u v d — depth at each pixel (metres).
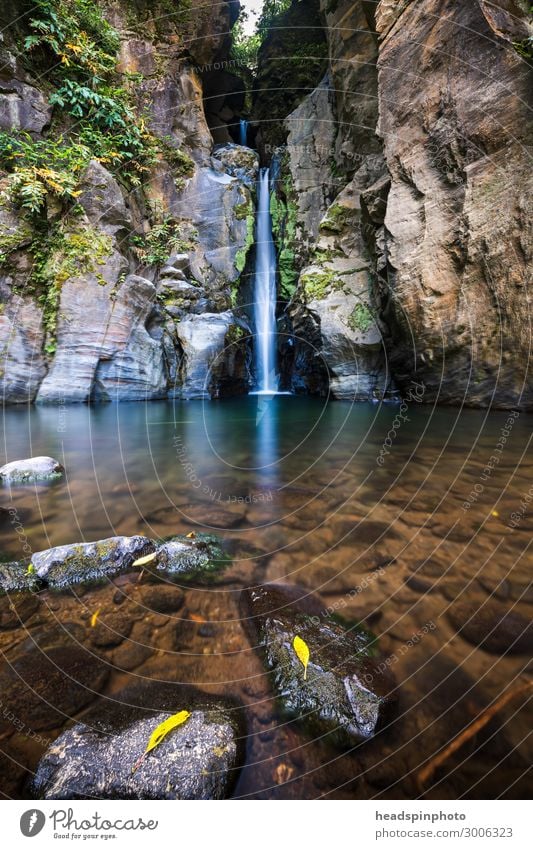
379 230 6.73
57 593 1.45
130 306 7.48
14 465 2.88
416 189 5.72
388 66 5.85
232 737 0.91
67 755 0.86
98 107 7.48
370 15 6.71
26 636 1.23
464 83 4.89
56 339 6.88
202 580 1.55
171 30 8.66
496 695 1.00
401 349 6.62
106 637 1.23
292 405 7.11
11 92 6.68
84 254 6.96
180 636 1.24
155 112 8.52
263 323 11.13
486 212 4.89
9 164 6.51
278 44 11.02
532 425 4.40
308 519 2.12
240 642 1.22
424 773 0.84
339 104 8.34
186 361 8.30
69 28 7.10
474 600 1.38
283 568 1.64
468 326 5.36
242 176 10.76
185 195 9.07
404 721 0.94
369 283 7.38
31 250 6.70
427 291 5.73
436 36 5.12
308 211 9.66
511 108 4.50
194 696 1.02
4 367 6.55
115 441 4.19
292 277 10.28
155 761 0.85
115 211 7.37
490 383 5.34
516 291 4.77
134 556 1.69
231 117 12.66
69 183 6.70
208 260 9.51
